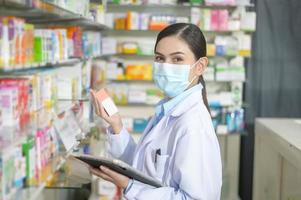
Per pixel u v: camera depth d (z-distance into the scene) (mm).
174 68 1725
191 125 1623
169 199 1577
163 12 4777
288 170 3174
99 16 3707
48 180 1869
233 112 4598
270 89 4766
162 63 1747
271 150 3592
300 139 3137
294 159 2928
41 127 1913
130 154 2045
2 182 1453
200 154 1582
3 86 1599
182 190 1573
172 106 1783
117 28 4535
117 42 4699
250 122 4801
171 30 1740
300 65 4715
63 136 2252
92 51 3664
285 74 4734
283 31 4672
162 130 1777
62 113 2412
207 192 1598
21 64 1631
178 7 4750
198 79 1844
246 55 4504
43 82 2053
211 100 4582
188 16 4699
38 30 1957
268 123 3891
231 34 4691
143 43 4625
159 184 1615
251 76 4750
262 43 4691
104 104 2018
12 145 1502
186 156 1567
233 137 4898
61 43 2453
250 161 4844
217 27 4445
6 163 1487
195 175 1554
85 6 2932
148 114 4965
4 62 1470
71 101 2635
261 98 4773
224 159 4930
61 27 2732
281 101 4777
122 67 4625
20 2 1562
